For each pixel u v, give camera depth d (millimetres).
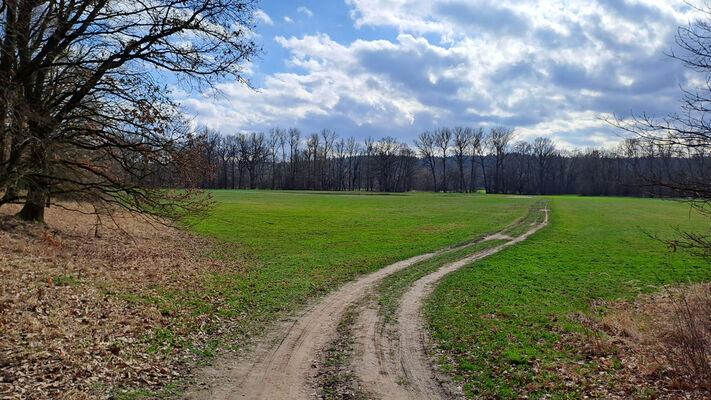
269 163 148000
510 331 13164
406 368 10320
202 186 17969
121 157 14961
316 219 51656
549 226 47750
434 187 142125
